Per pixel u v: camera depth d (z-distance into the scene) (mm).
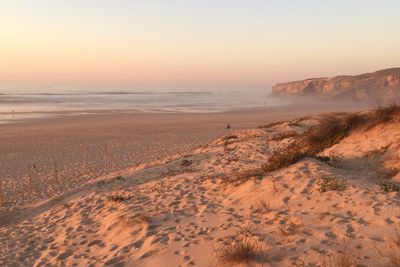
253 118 50969
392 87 107938
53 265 6961
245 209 7676
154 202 9672
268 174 9359
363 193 6945
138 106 74062
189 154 17578
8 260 7641
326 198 7078
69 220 9789
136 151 25141
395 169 8422
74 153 24781
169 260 5938
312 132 13680
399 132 10266
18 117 49188
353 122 12617
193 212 8320
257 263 5121
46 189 16203
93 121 45375
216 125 41406
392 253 4684
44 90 168125
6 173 19531
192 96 131750
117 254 6719
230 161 13664
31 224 10398
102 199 11328
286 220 6484
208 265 5457
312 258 4996
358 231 5504
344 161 10156
